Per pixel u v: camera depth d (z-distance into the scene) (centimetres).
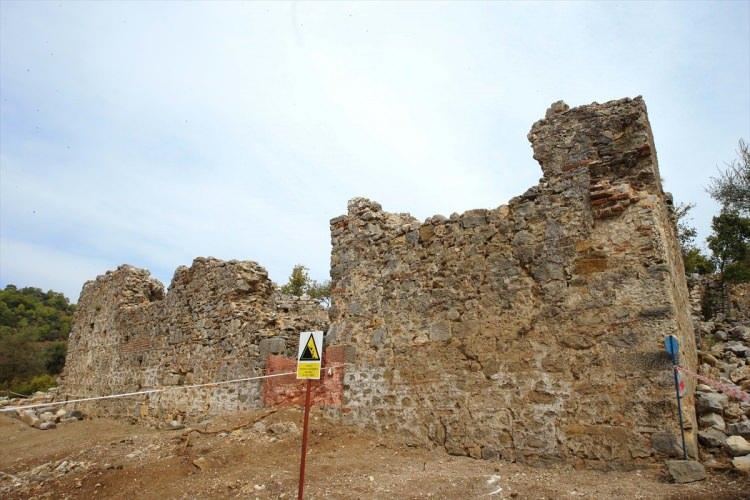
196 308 1450
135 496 699
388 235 1006
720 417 677
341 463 765
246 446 874
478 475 670
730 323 1277
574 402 710
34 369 4091
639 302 696
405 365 904
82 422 1628
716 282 1552
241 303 1329
